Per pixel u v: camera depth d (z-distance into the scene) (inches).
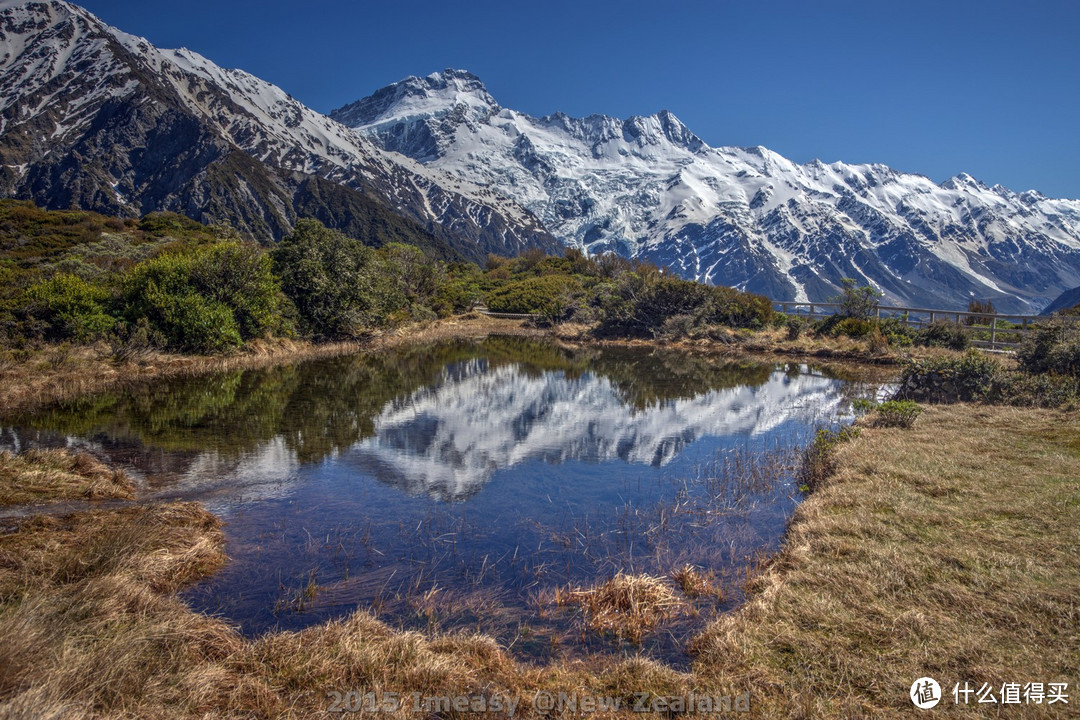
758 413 649.6
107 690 156.5
